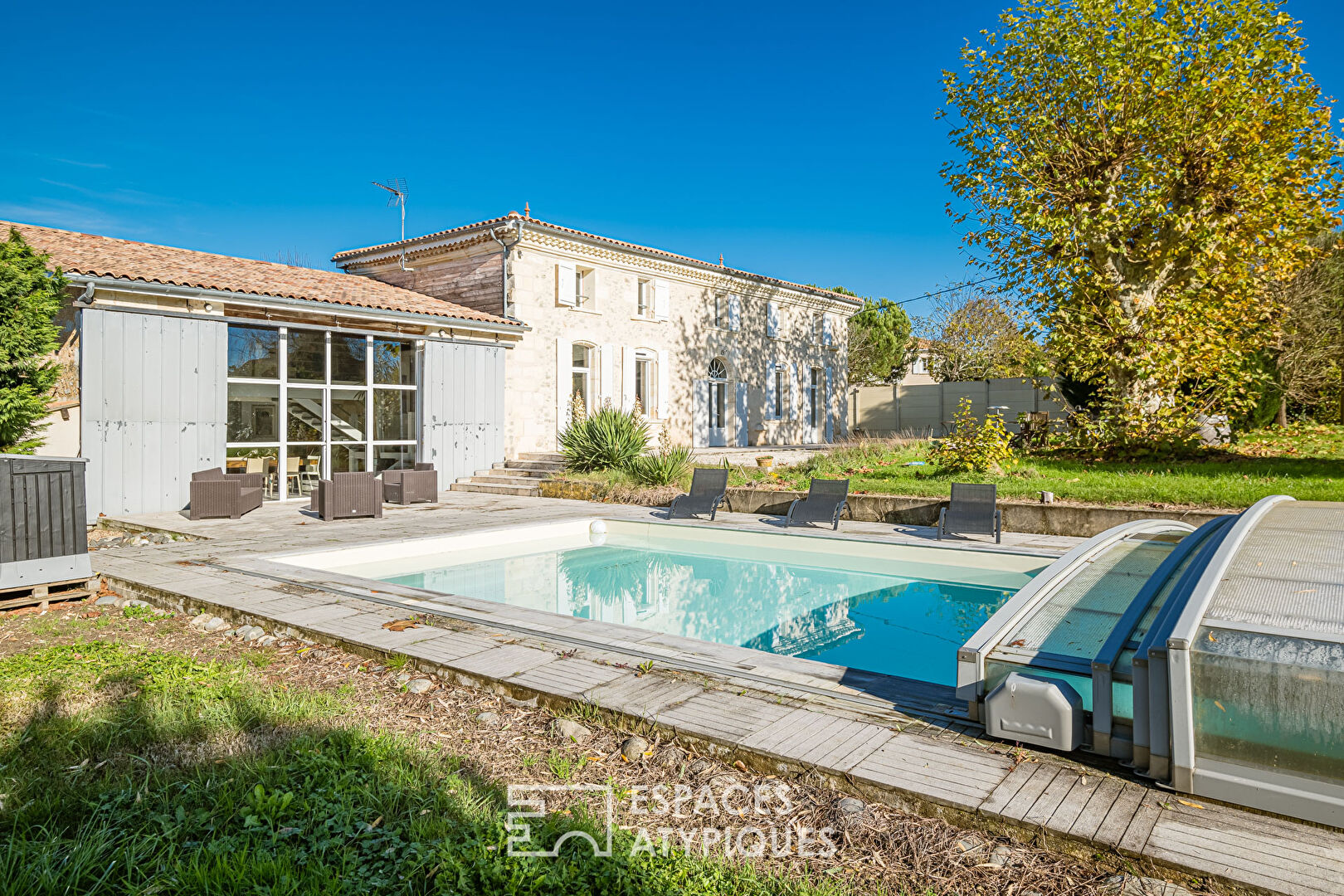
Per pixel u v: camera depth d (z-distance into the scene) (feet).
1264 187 37.81
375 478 37.19
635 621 21.07
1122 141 40.98
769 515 37.04
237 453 42.04
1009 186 43.11
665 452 46.96
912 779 9.11
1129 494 30.01
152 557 25.20
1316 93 38.27
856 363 119.85
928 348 123.24
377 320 45.85
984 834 8.31
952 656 17.79
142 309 36.94
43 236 41.93
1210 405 42.68
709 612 22.09
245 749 10.59
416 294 55.16
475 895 7.23
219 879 7.26
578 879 7.47
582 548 32.30
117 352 36.27
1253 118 37.93
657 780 9.84
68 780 9.61
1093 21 40.11
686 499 36.86
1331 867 7.13
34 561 19.43
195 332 38.81
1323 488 28.55
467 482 50.47
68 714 11.85
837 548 29.58
